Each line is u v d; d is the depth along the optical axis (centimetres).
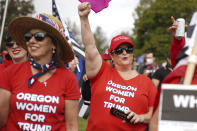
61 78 402
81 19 469
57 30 402
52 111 388
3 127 410
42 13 424
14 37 446
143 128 487
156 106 322
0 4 2775
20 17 407
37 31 407
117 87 490
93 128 486
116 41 514
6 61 580
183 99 275
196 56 291
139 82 496
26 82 394
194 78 310
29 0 2953
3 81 396
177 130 272
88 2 458
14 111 391
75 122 409
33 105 387
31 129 386
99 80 497
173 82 316
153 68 1109
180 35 427
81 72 696
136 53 4856
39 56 404
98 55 495
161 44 4575
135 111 480
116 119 476
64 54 422
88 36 477
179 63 323
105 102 485
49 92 391
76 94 407
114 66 553
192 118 271
